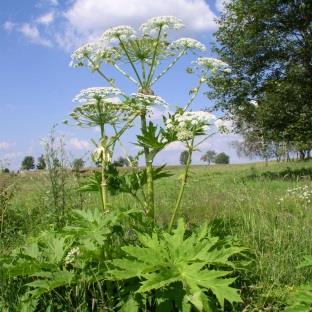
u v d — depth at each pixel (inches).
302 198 398.3
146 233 185.2
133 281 171.9
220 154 3624.5
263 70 1067.9
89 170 299.1
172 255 167.5
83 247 171.0
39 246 200.4
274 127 1049.5
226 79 1056.2
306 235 254.2
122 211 195.0
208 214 352.2
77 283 167.8
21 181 323.3
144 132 203.2
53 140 298.8
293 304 167.2
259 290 187.8
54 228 238.1
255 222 287.7
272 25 1051.9
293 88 1000.2
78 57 227.8
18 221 309.3
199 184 727.1
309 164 1373.0
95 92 198.2
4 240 254.1
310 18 1017.5
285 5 1032.2
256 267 207.2
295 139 1049.5
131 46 229.1
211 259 165.0
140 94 204.7
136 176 219.5
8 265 177.3
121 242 204.1
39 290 163.3
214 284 152.3
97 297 169.5
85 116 202.8
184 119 198.8
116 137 207.3
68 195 298.7
